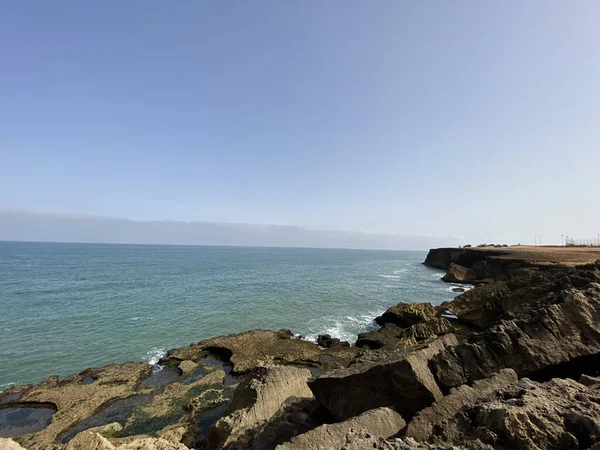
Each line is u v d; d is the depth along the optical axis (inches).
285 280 2903.5
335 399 483.2
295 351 1053.2
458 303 1386.6
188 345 1165.1
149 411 713.6
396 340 1136.2
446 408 368.8
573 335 513.7
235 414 527.8
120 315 1521.9
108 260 5039.4
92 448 434.6
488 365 481.7
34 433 643.5
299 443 320.8
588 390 315.3
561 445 245.8
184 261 5206.7
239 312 1621.6
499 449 246.8
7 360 1000.9
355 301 1955.0
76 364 984.9
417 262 6535.4
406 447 248.5
